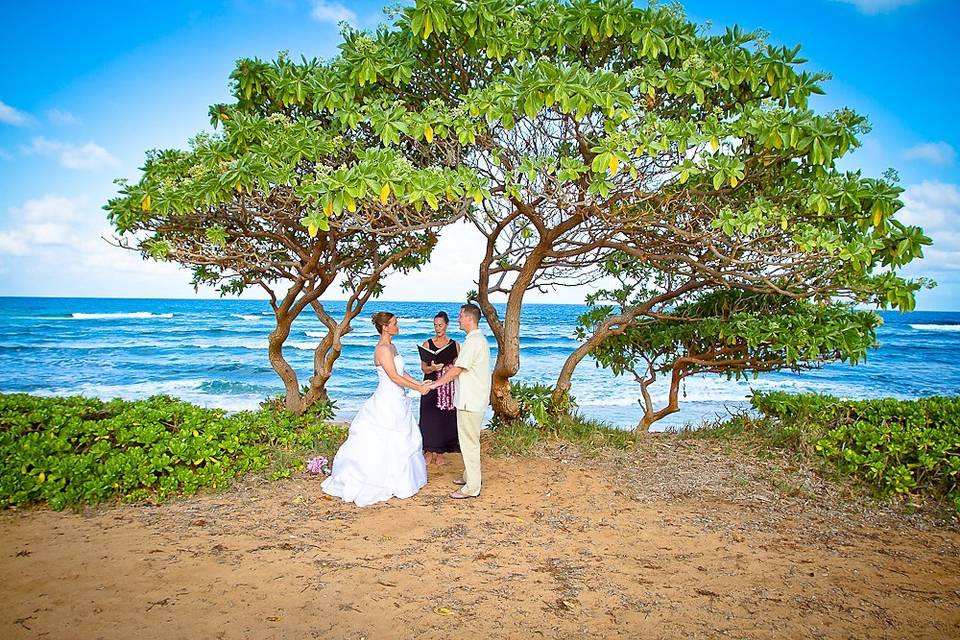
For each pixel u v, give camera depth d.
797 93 5.71
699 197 5.98
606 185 5.20
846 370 27.44
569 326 48.75
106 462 5.51
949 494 5.68
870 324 7.20
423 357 6.67
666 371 8.78
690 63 5.25
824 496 5.82
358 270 8.59
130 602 3.49
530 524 4.92
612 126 5.23
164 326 43.84
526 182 6.38
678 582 3.95
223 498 5.45
